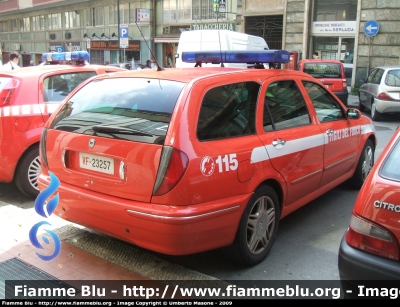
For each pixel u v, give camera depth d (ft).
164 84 11.94
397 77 42.29
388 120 44.21
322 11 69.21
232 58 14.93
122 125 11.26
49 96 18.53
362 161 19.24
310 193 15.25
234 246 11.82
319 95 16.28
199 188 10.50
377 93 42.50
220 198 11.03
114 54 103.55
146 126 10.93
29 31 135.33
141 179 10.58
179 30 89.35
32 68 19.54
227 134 11.56
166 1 91.25
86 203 11.51
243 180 11.56
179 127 10.55
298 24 70.74
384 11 61.72
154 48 94.63
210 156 10.76
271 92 13.56
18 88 17.74
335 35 67.97
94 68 21.01
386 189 8.87
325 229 15.47
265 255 12.99
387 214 8.68
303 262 12.94
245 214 11.77
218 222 10.93
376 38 63.05
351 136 17.60
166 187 10.25
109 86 13.05
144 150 10.57
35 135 17.54
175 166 10.22
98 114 12.21
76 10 112.88
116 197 11.07
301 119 14.69
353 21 65.87
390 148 9.95
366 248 8.91
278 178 12.89
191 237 10.43
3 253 13.08
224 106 11.80
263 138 12.52
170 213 10.14
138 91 12.19
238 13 78.13
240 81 12.62
